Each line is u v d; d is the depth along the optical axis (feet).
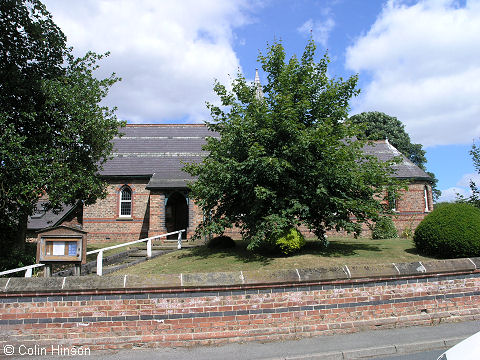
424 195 78.84
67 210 77.00
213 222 40.06
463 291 26.40
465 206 37.65
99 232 75.05
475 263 26.96
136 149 82.99
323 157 36.99
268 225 35.76
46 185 42.24
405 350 21.12
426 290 25.50
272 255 38.70
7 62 43.78
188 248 53.83
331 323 23.11
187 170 43.04
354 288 23.94
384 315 24.34
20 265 40.60
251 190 37.09
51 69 47.19
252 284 22.12
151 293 21.17
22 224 47.44
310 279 22.91
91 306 20.70
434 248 36.52
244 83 42.04
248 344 21.31
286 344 21.30
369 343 21.40
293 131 35.17
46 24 46.39
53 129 45.19
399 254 38.45
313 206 37.78
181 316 21.27
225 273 22.27
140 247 54.54
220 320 21.65
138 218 75.36
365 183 39.09
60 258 27.32
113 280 20.93
